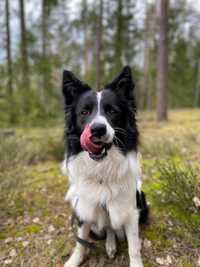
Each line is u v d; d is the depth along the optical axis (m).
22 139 1.39
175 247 0.60
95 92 0.57
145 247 0.60
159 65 2.60
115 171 0.53
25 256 0.60
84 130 0.51
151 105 5.61
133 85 0.58
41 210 0.80
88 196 0.54
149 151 1.31
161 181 0.80
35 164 1.26
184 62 6.02
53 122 2.21
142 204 0.63
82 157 0.55
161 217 0.71
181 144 1.44
